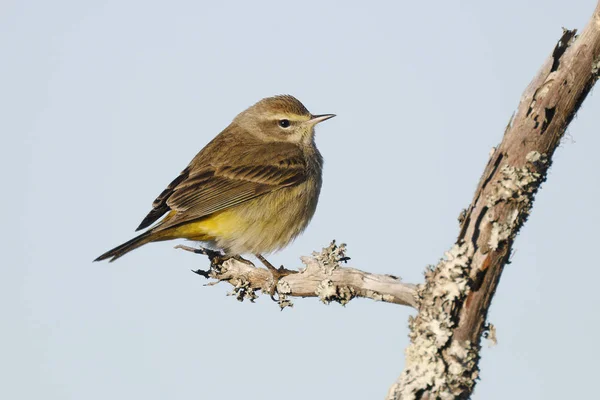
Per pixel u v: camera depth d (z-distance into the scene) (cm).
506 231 847
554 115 859
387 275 1049
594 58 848
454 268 838
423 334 838
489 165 874
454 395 828
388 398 836
